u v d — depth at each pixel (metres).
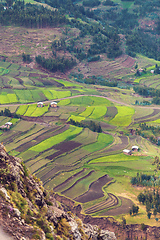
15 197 29.00
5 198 27.80
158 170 170.00
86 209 132.25
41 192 34.00
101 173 166.00
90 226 40.22
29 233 26.34
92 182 156.00
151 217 127.94
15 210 27.28
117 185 156.12
